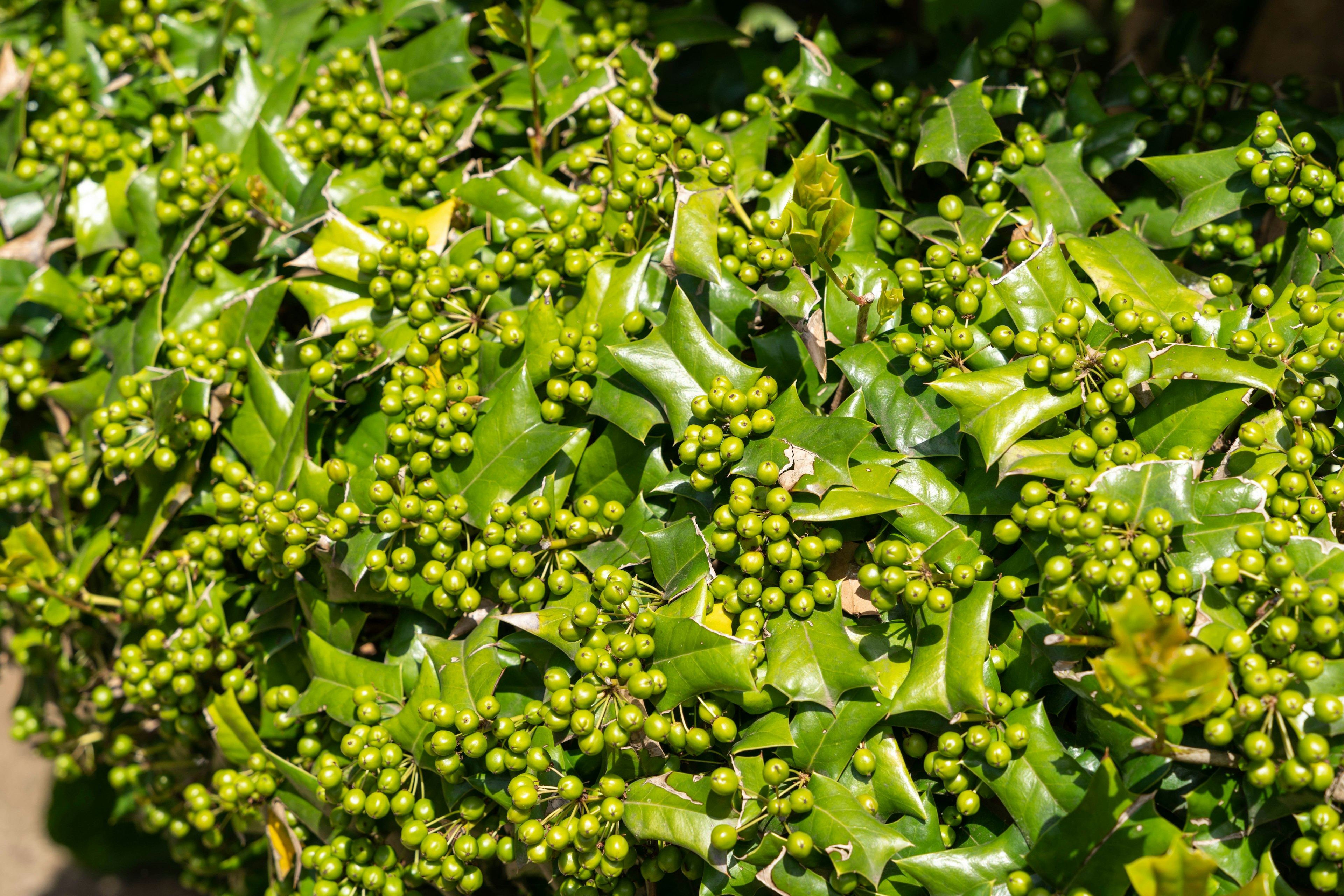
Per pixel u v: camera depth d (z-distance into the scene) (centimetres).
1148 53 217
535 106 162
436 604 153
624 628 151
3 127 172
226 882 181
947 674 149
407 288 158
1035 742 149
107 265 169
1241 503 148
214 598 160
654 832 149
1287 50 203
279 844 160
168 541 165
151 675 161
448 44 166
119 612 168
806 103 161
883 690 150
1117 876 147
